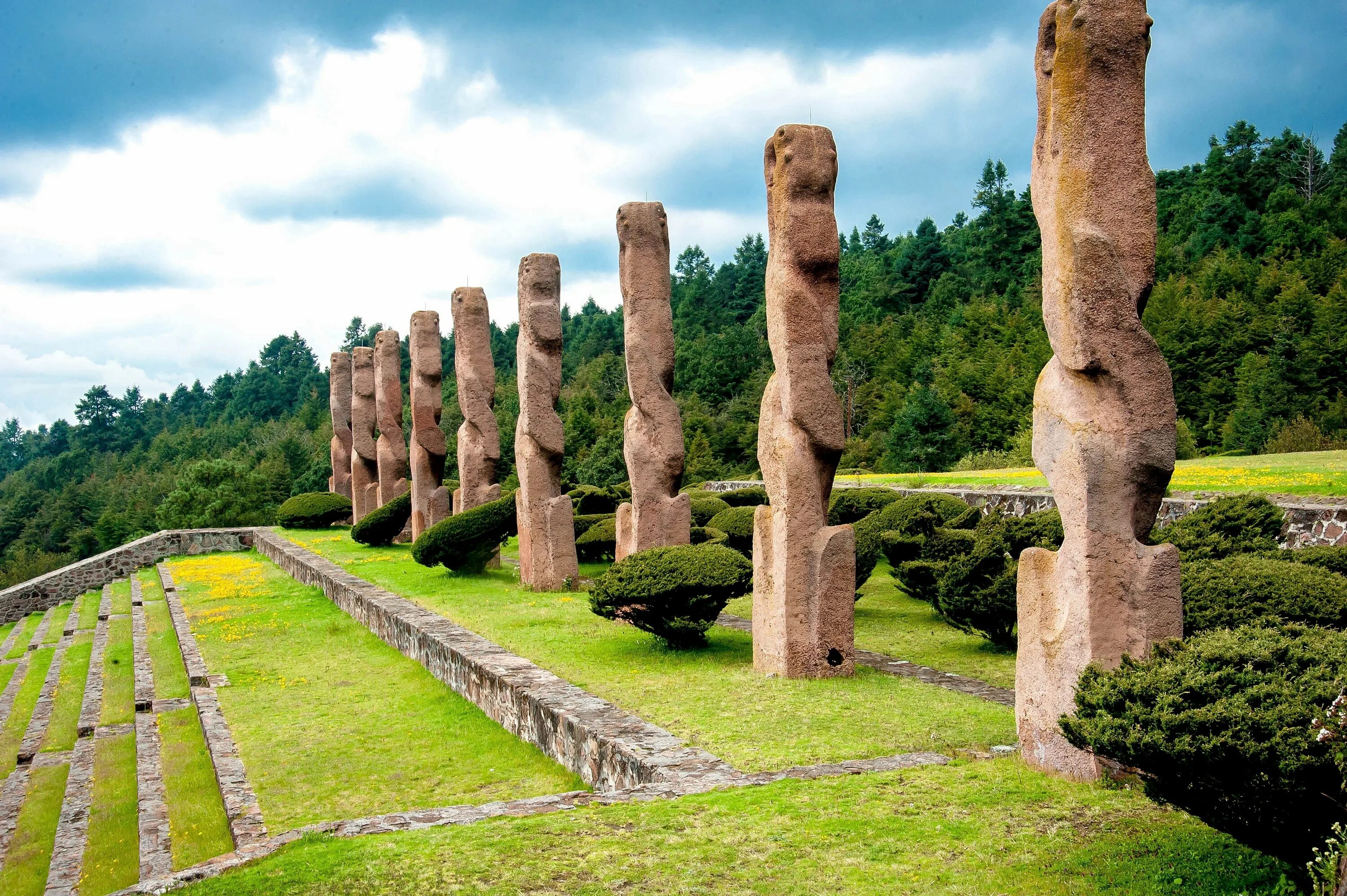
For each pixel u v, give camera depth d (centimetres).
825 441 1053
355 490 3281
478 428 2142
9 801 1127
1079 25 709
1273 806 483
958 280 5394
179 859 857
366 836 648
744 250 6812
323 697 1309
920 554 1395
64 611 2756
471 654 1221
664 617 1212
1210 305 3928
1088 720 562
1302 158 4934
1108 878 540
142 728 1286
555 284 1830
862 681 1042
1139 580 696
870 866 571
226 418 8750
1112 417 701
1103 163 707
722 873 568
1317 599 818
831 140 1075
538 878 568
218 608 2086
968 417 4022
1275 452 3031
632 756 784
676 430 1634
